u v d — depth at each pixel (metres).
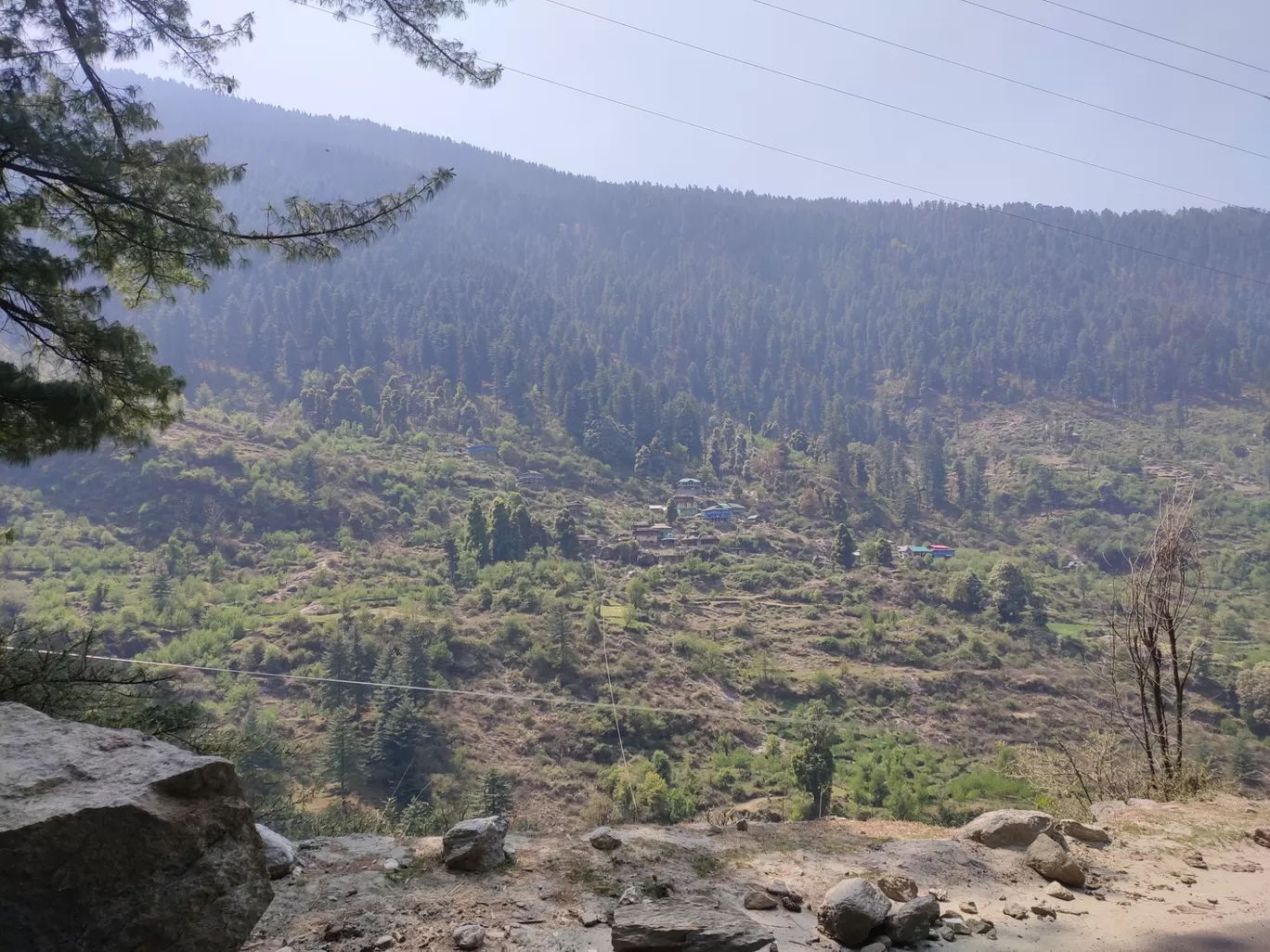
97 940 2.25
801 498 114.88
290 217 7.48
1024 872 4.55
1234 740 37.16
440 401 130.00
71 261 7.05
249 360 137.62
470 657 50.56
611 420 132.88
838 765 41.59
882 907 3.53
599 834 4.42
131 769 2.56
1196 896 4.27
